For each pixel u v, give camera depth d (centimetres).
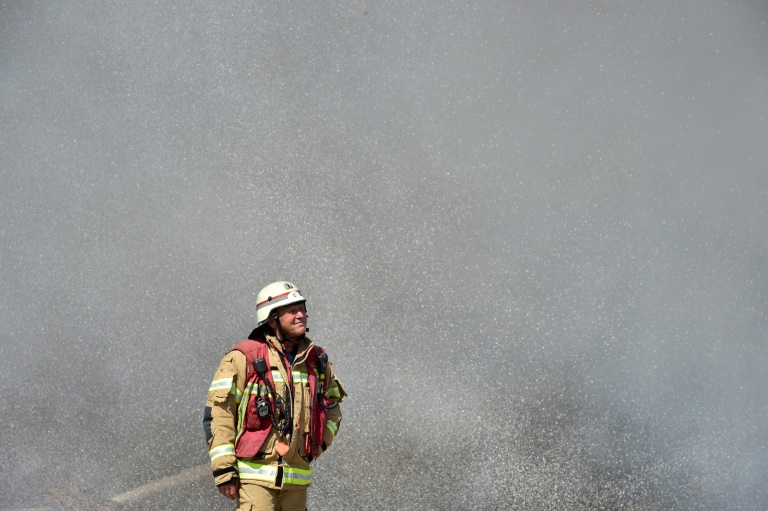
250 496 845
